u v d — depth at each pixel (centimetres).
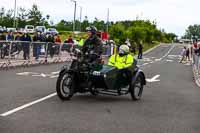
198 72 2341
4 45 2089
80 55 1100
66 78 1069
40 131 706
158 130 759
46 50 2619
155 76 2070
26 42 2328
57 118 828
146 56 5578
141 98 1199
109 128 756
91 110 943
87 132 716
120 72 1123
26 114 855
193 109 1027
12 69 2067
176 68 2988
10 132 689
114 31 7212
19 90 1248
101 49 1123
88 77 1084
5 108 916
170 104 1098
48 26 9925
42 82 1512
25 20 9019
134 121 834
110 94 1126
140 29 9238
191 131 761
